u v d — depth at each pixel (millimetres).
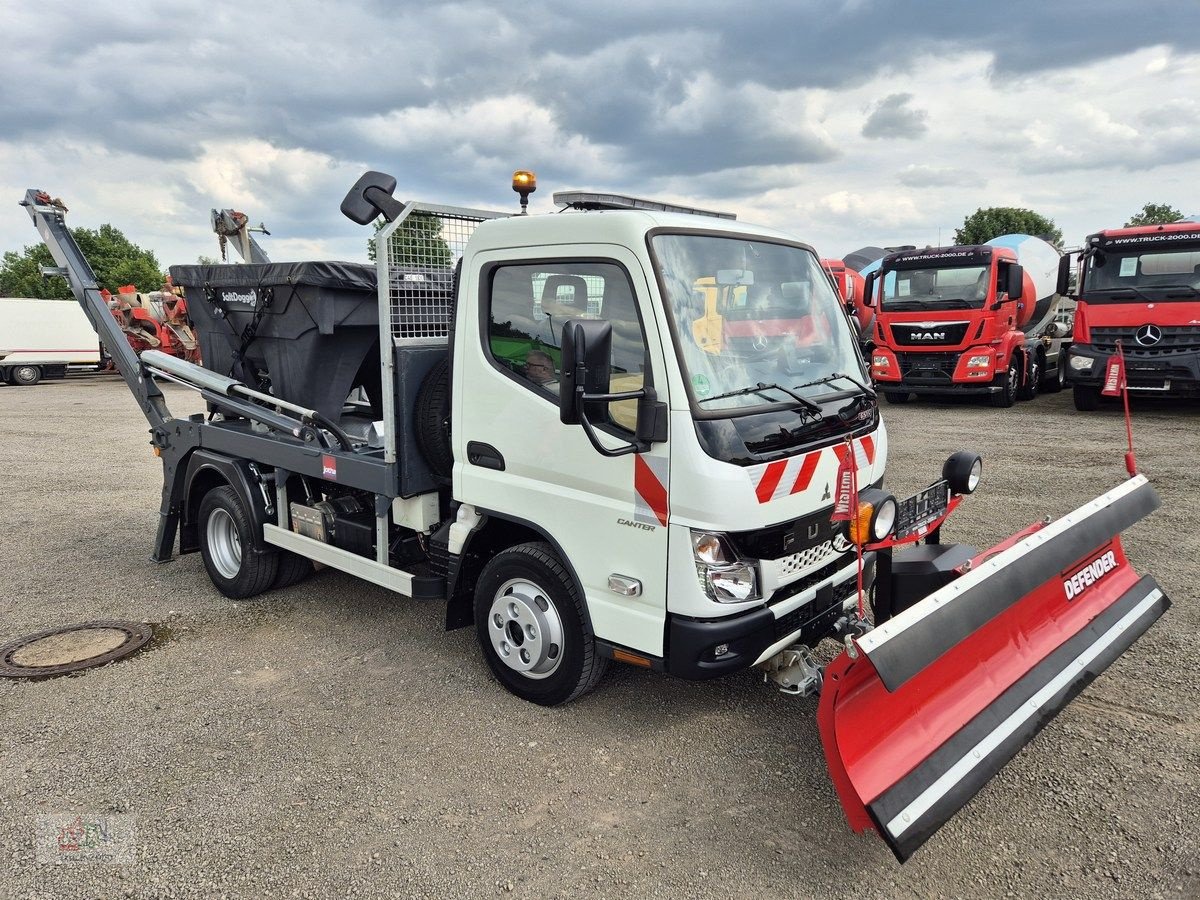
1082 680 3447
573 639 3807
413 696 4270
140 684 4438
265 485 5543
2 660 4738
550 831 3160
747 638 3307
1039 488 8258
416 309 4438
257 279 4965
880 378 15086
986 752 2947
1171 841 3006
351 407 5754
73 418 16375
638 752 3707
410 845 3082
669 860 2982
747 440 3268
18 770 3600
